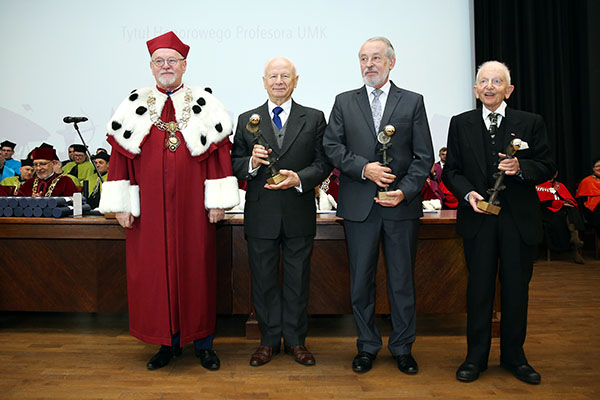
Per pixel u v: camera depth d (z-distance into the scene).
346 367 2.25
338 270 2.77
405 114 2.16
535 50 6.34
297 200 2.25
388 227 2.14
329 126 2.25
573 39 6.42
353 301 2.21
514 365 2.11
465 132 2.13
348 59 5.77
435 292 2.75
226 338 2.75
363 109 2.19
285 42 5.76
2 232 2.78
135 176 2.20
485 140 2.10
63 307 2.80
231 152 2.43
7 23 5.85
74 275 2.79
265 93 5.79
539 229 2.03
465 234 2.11
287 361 2.32
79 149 5.35
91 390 1.99
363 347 2.21
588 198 5.76
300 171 2.21
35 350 2.51
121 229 2.73
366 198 2.14
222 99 5.78
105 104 5.86
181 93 2.26
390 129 2.00
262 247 2.26
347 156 2.12
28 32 5.85
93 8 5.79
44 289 2.80
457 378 2.08
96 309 2.79
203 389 2.00
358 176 2.09
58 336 2.77
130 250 2.23
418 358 2.38
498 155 2.00
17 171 5.82
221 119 2.27
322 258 2.78
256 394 1.95
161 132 2.17
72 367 2.26
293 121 2.29
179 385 2.04
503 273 2.06
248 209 2.30
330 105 5.78
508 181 2.04
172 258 2.15
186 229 2.19
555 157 6.41
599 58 6.25
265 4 5.74
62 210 2.83
